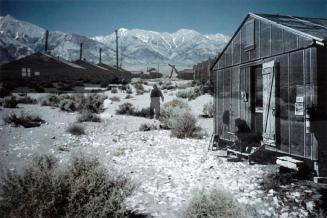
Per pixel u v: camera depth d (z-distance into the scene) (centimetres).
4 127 1477
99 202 409
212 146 1047
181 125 1305
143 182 691
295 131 714
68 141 1187
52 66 7800
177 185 671
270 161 847
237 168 799
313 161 682
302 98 687
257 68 912
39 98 3189
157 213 520
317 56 658
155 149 1059
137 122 1733
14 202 395
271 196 590
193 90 3275
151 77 10312
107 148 1075
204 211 436
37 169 421
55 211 396
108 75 8794
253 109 908
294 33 705
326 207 527
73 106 2306
